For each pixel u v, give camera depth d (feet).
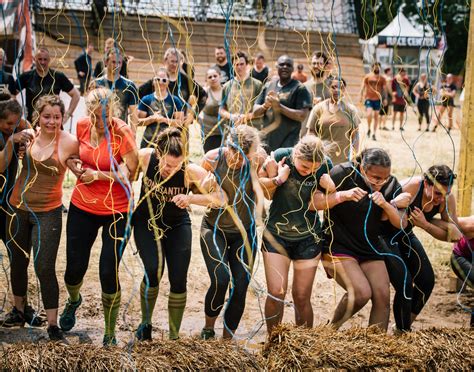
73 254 13.55
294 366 11.58
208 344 12.05
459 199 18.03
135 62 42.34
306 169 13.16
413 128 59.41
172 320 13.52
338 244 13.84
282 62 21.91
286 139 22.08
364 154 13.43
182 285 13.33
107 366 11.24
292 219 13.51
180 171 13.10
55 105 13.19
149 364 11.34
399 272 14.05
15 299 14.70
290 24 58.39
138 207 13.39
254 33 53.72
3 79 21.12
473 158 17.81
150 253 13.04
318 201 13.35
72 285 13.99
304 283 13.53
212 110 23.89
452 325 16.28
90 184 13.34
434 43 14.56
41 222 13.58
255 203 13.12
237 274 13.37
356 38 67.77
